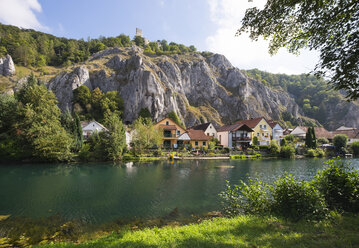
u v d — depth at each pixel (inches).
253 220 288.8
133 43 6333.7
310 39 281.4
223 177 870.4
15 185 741.9
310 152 1891.0
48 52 4805.6
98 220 432.5
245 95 4544.8
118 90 3329.2
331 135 2753.4
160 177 871.1
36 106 1619.1
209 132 2421.3
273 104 5019.7
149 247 209.5
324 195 319.0
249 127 2228.1
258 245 196.9
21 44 4338.1
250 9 307.7
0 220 433.4
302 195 297.9
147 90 3144.7
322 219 270.7
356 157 1958.7
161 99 3213.6
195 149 1939.0
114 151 1444.4
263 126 2396.7
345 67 236.7
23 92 1913.1
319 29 262.2
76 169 1095.6
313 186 307.4
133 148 1649.9
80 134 1654.8
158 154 1656.0
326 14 251.8
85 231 380.2
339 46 245.0
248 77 5344.5
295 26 296.2
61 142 1323.8
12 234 368.2
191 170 1055.6
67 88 3006.9
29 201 557.9
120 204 531.2
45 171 1036.5
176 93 3730.3
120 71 3609.7
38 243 333.1
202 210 485.7
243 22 323.9
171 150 1845.5
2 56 3641.7
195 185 728.3
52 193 636.7
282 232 233.3
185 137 2015.3
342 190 311.1
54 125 1400.1
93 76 3484.3
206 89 4431.6
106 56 4414.4
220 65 5383.9
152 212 475.8
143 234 272.1
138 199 571.5
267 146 2003.0
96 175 921.5
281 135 2513.5
